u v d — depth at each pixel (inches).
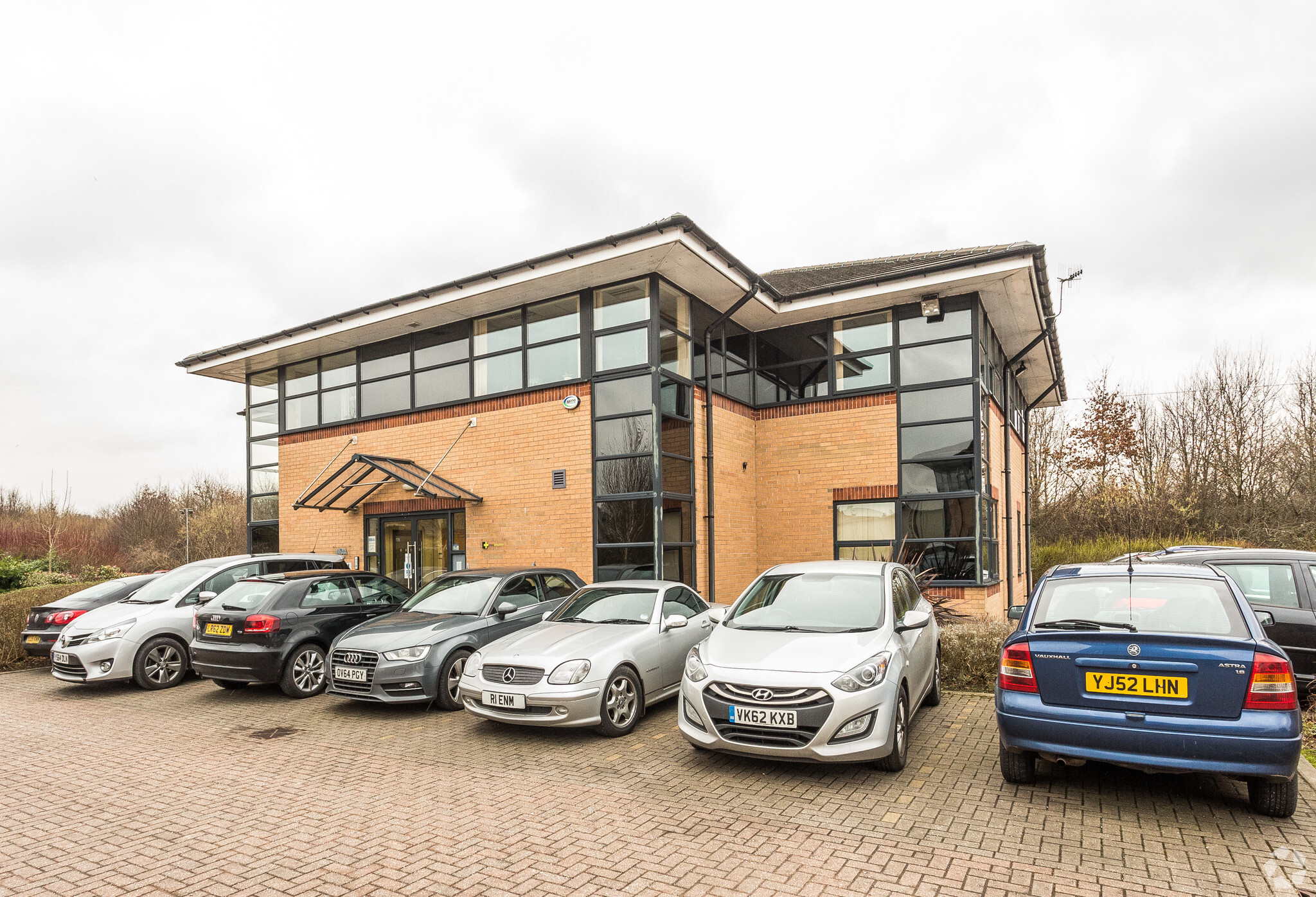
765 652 205.5
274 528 602.2
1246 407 963.3
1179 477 966.4
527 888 136.7
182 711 303.6
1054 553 860.0
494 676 246.8
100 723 285.4
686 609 301.0
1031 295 451.2
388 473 478.3
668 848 152.7
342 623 340.5
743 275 440.5
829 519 487.2
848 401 487.2
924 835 155.6
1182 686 152.5
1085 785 183.2
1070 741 160.1
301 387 598.5
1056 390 724.0
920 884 134.2
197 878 145.3
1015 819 163.0
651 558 409.4
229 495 1432.1
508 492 467.8
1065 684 163.0
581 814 173.6
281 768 218.2
